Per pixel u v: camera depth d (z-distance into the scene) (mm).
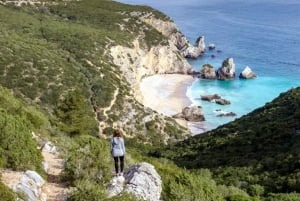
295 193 35031
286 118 64938
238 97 129750
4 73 87062
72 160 20562
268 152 52281
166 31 190000
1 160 18891
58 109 54688
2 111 24953
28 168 19656
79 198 17359
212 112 117250
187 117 111750
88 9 169875
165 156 65125
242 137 61812
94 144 26875
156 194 20531
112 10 177125
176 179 24422
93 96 95812
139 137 92875
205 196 23859
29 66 91688
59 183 19953
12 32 117938
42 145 26375
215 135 70500
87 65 109500
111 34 141625
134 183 19906
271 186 38812
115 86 103688
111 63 120500
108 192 18328
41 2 162000
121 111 97062
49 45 115688
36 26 132500
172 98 129375
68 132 49438
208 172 44312
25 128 21734
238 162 50562
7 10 142125
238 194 31281
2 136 19828
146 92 134125
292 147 50594
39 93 84812
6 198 14906
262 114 74188
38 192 17938
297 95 78812
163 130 97188
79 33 132625
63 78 93062
